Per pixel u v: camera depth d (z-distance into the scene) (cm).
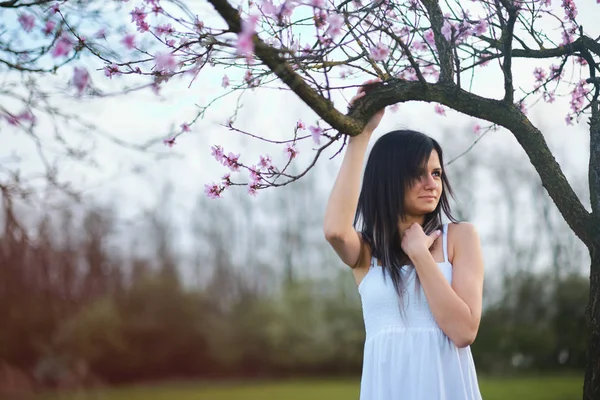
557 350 2144
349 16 219
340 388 2117
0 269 428
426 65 280
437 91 233
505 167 2208
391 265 218
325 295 2648
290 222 2808
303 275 2741
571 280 2141
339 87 212
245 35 168
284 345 2572
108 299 2241
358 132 217
